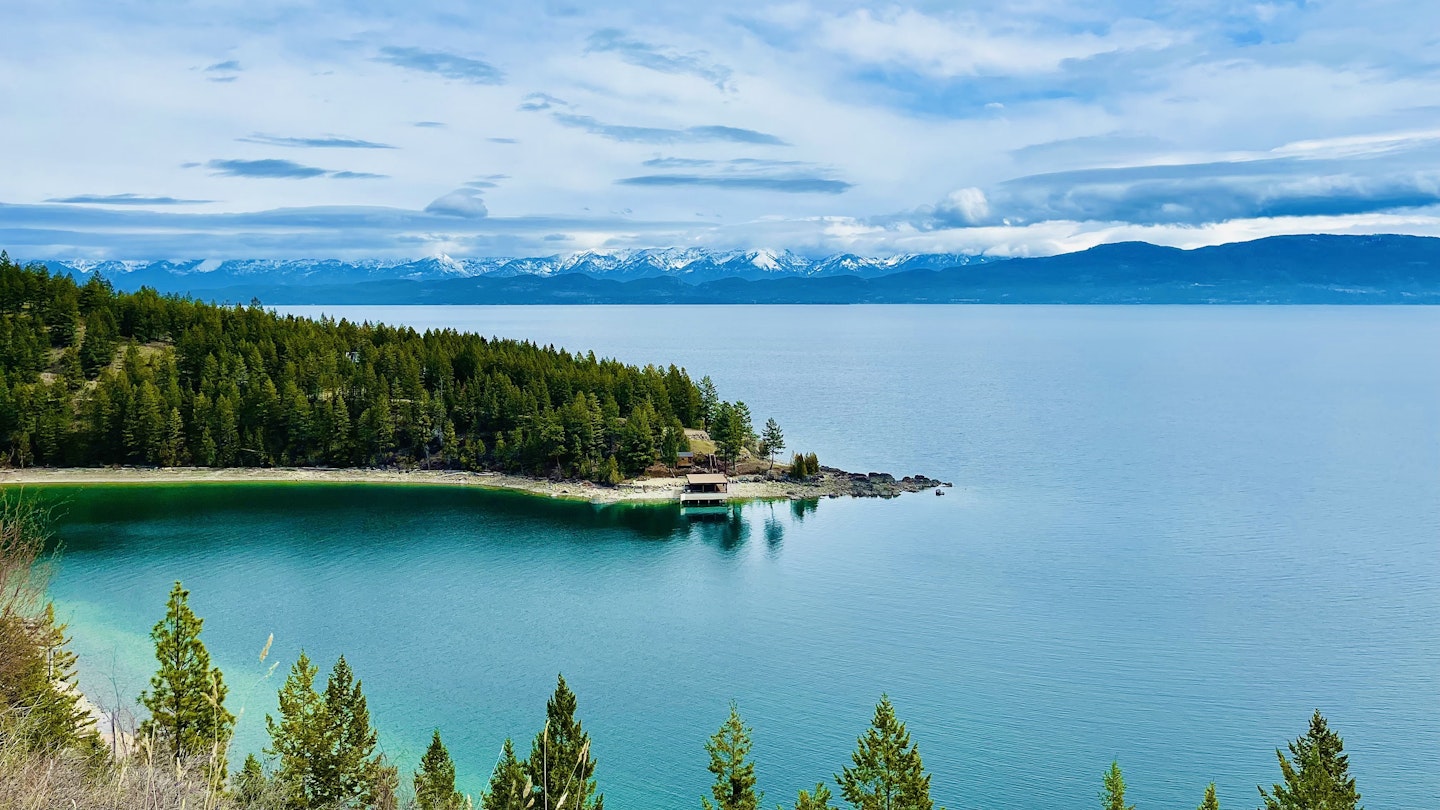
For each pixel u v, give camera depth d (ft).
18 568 118.11
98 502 466.70
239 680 258.98
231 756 207.51
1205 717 252.62
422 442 550.77
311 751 154.81
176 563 374.43
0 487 463.83
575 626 318.24
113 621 297.12
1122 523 458.50
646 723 246.68
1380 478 562.66
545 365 633.20
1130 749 235.40
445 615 325.83
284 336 638.12
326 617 320.50
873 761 162.50
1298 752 170.71
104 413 519.60
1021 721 249.96
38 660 118.52
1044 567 387.96
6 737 72.54
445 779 169.78
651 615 330.13
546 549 412.16
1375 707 258.78
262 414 548.31
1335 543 420.36
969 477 566.77
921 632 314.55
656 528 449.48
